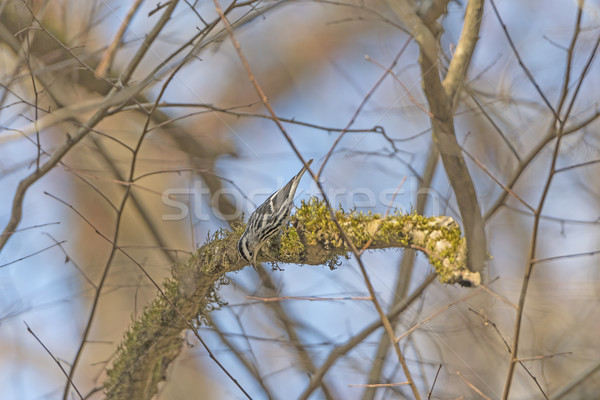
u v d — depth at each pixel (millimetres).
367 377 12109
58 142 13938
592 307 13703
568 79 6930
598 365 11023
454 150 7996
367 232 8195
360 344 11977
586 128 11586
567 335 13211
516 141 12359
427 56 8281
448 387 12539
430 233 7859
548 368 12828
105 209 16641
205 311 9547
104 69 10008
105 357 14953
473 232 7910
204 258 9086
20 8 9883
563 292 13492
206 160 13875
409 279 11781
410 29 8688
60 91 11867
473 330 12055
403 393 11281
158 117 14227
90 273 13023
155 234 13344
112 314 14969
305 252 8594
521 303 6930
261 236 8555
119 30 9930
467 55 8570
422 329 11383
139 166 16422
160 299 9508
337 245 8336
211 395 15891
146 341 9453
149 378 9695
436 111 8133
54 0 11664
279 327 13227
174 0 9328
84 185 16266
